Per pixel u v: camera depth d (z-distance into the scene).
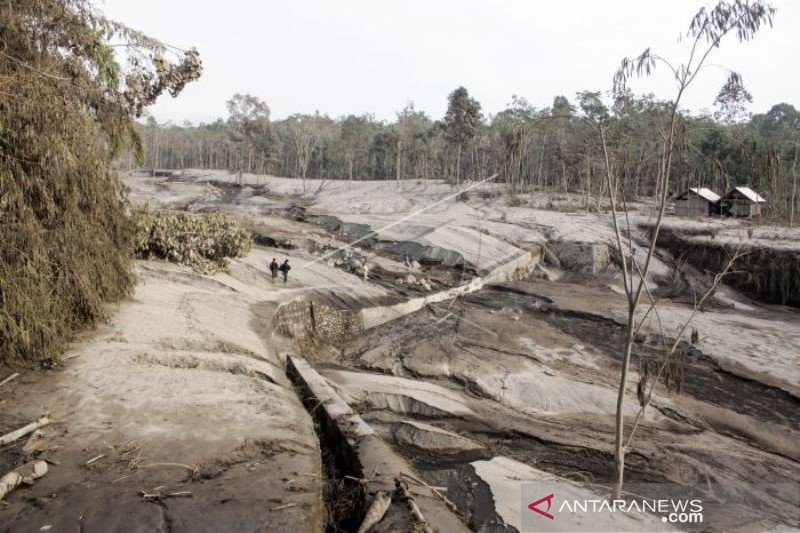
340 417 10.90
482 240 44.06
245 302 20.83
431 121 132.25
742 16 7.98
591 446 13.68
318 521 6.71
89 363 11.21
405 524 6.89
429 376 18.97
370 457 8.92
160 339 13.17
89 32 13.46
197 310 16.78
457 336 23.89
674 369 10.46
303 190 87.12
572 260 43.75
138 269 20.78
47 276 11.41
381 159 110.31
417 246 42.34
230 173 109.31
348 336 23.91
